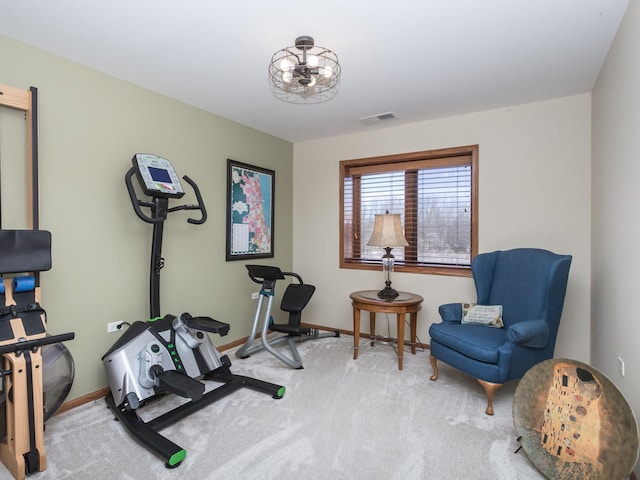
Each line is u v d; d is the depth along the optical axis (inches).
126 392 83.4
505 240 128.2
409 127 146.3
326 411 91.4
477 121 132.5
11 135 82.5
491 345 92.0
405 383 109.0
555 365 70.3
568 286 118.0
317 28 78.6
